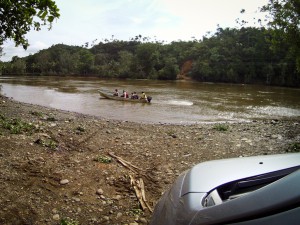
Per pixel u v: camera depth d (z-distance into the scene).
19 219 3.91
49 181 5.18
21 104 18.94
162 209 2.27
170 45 108.94
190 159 7.31
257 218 1.45
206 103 27.30
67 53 106.88
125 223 4.08
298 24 15.09
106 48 132.62
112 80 70.12
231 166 2.50
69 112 17.17
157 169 6.42
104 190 5.07
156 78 83.56
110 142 8.62
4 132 8.12
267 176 2.21
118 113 19.84
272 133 11.30
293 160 2.45
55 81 58.75
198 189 2.17
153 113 20.30
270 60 73.38
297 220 1.29
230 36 93.94
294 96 37.78
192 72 82.81
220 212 1.68
